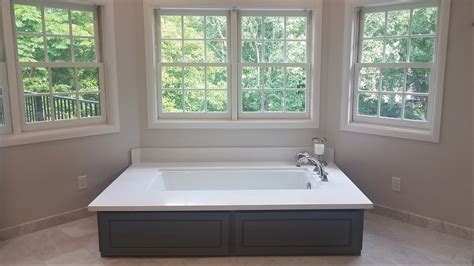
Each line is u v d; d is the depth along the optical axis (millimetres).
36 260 2729
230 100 3830
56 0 3188
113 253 2766
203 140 3816
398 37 3326
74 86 3408
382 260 2709
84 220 3451
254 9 3643
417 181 3264
